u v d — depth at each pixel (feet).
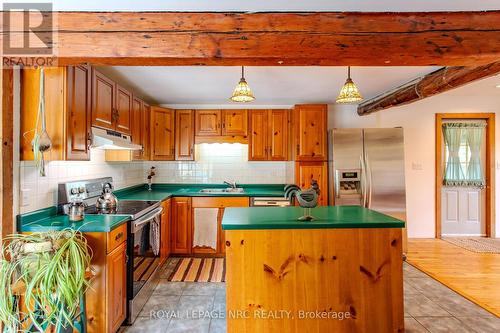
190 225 12.23
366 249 6.11
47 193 7.05
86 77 6.98
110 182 10.00
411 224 14.76
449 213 15.02
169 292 8.98
